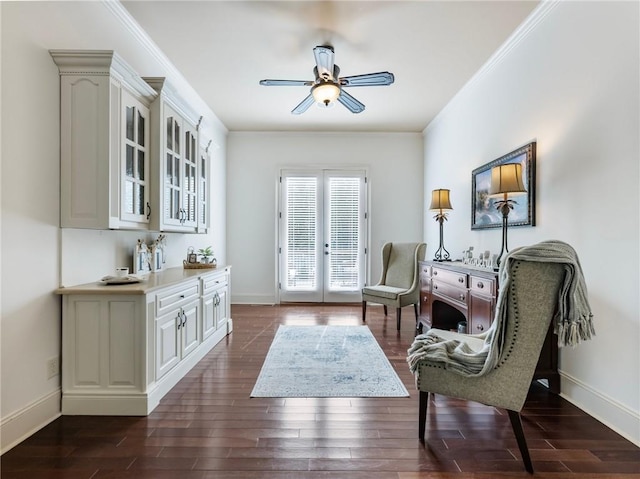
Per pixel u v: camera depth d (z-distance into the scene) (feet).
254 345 12.01
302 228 19.47
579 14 7.67
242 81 13.20
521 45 9.93
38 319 6.71
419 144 19.51
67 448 6.14
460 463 5.80
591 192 7.36
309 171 19.45
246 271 19.53
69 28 7.41
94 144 7.15
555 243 5.57
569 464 5.76
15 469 5.58
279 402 7.91
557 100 8.41
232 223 19.52
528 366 5.68
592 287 7.34
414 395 8.29
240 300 19.52
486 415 7.37
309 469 5.62
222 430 6.75
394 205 19.51
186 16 9.23
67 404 7.25
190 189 11.28
